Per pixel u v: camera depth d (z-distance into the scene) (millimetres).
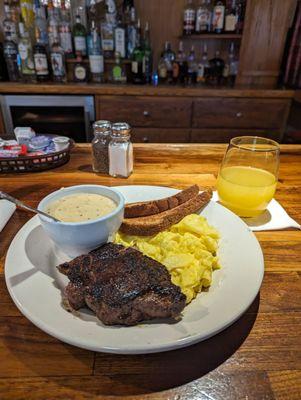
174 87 2279
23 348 453
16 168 1016
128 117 2299
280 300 550
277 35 2275
